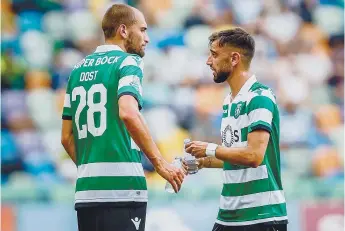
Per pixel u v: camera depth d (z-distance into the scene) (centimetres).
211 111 4062
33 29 4381
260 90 1783
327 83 4409
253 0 4625
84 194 1717
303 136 4034
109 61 1733
